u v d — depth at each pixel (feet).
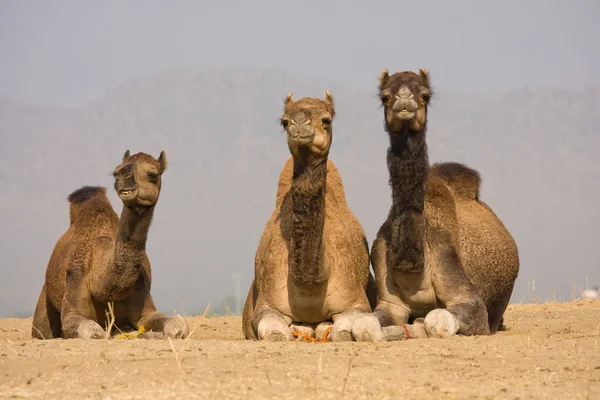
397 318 98.78
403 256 95.09
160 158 103.71
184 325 102.22
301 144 86.38
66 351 77.15
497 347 81.15
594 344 83.10
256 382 61.98
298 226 89.15
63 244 115.03
